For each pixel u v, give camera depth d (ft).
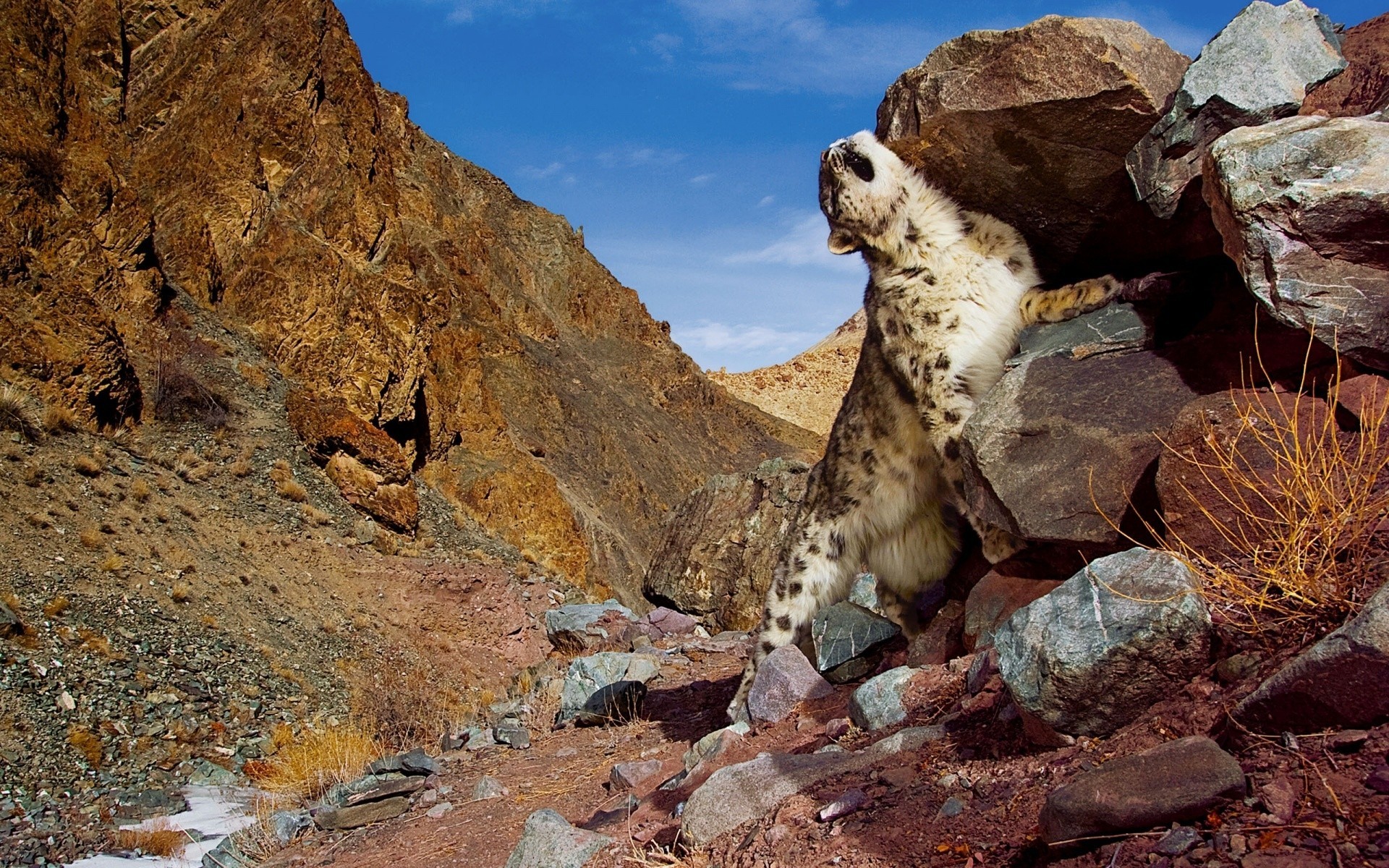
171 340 85.35
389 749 34.04
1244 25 12.78
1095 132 14.11
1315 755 7.31
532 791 20.44
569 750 23.75
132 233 84.12
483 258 188.55
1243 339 12.32
